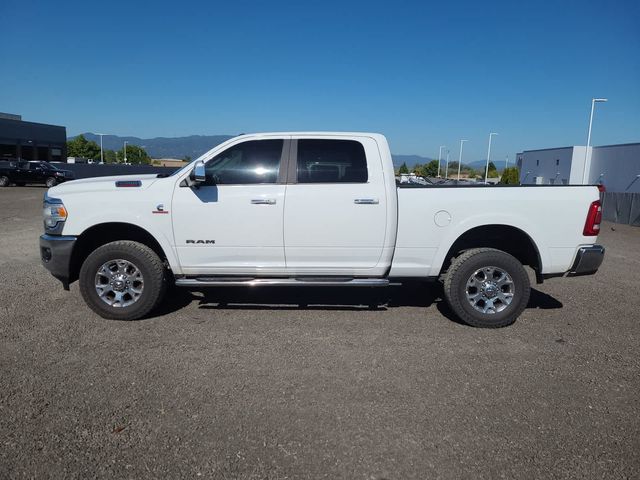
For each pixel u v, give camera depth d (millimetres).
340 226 5074
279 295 6285
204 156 5145
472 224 5098
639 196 20031
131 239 5559
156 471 2707
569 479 2703
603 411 3455
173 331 4895
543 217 5098
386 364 4188
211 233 5098
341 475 2703
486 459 2869
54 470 2699
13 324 5008
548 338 4926
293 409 3400
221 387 3707
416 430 3166
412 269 5227
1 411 3295
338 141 5160
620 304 6305
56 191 5160
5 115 51062
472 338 4867
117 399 3490
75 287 6414
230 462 2797
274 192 5051
